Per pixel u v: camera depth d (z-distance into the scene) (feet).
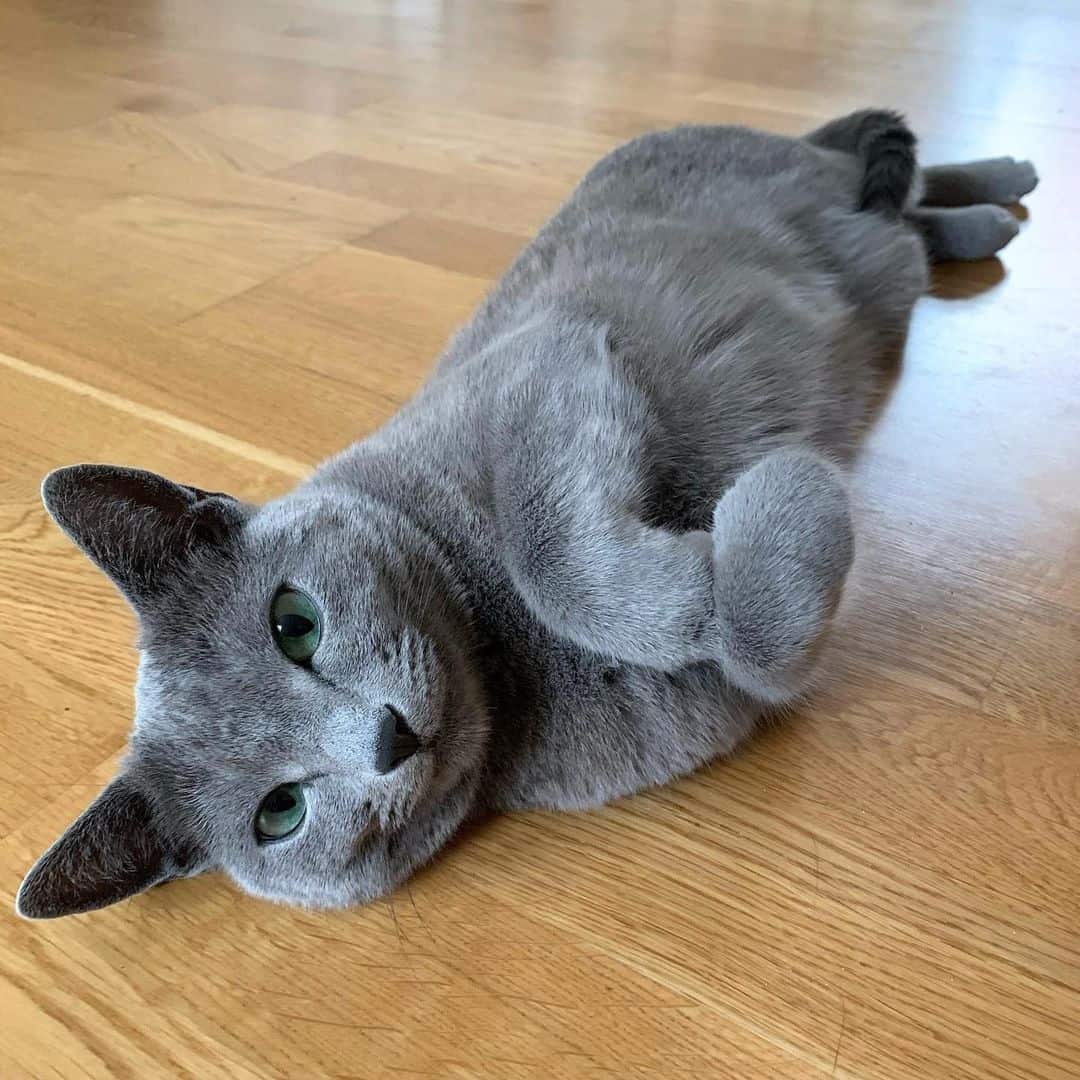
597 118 2.23
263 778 0.81
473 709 0.85
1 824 0.95
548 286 1.13
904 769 0.90
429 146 2.14
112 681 1.08
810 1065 0.73
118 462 1.32
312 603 0.82
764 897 0.83
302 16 3.13
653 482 0.92
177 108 2.39
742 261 1.18
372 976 0.83
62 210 1.94
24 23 3.08
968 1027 0.74
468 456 0.93
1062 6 2.96
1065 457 1.19
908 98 2.23
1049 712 0.93
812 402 1.11
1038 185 1.75
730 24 2.89
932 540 1.10
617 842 0.89
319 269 1.70
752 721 0.92
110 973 0.85
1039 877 0.82
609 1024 0.77
